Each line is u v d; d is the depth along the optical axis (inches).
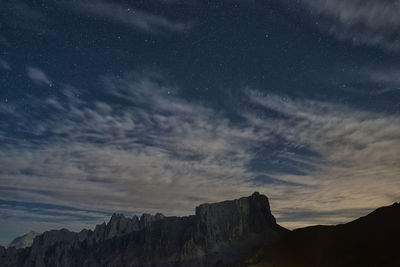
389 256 4594.0
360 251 5270.7
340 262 5265.8
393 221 5580.7
